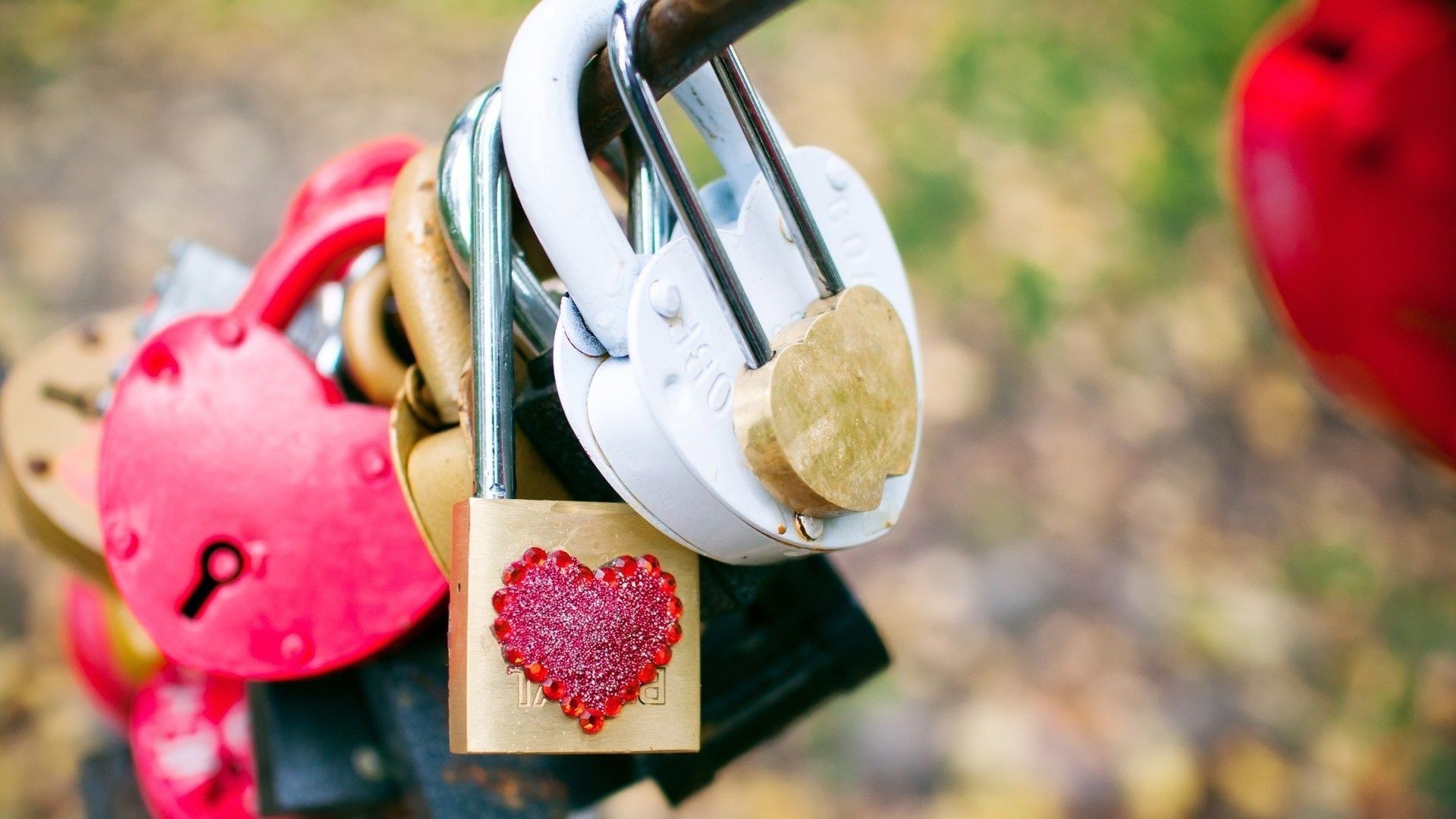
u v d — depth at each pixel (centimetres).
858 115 132
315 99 124
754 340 31
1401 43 44
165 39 126
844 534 33
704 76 33
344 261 40
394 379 37
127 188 115
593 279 30
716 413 30
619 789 39
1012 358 116
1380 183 45
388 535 35
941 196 127
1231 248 129
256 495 35
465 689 30
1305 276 47
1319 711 100
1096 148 135
